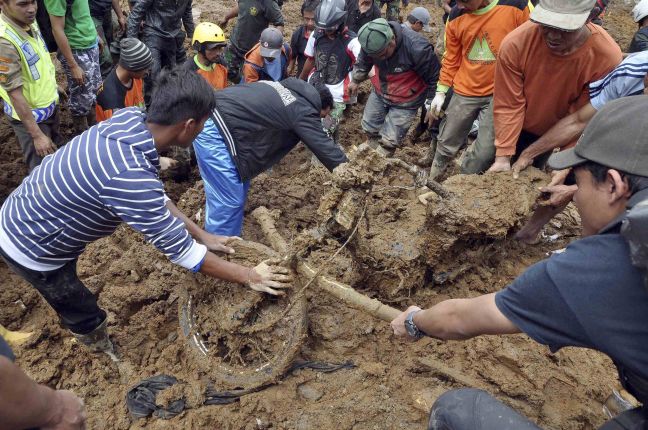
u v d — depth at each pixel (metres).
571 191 3.15
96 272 3.71
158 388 2.90
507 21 3.95
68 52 4.54
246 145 3.36
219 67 5.22
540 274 1.56
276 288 2.73
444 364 3.00
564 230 4.21
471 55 4.16
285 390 2.85
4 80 3.69
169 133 2.41
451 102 4.43
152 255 3.67
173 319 3.33
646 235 1.23
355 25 6.77
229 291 2.99
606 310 1.42
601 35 3.13
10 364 1.36
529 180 3.28
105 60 5.81
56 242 2.47
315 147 3.36
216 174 3.43
